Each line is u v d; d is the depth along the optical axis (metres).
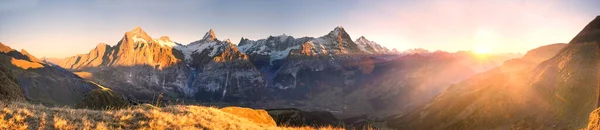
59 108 16.89
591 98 71.12
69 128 13.98
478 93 122.62
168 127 17.09
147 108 20.22
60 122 14.13
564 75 89.75
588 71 81.81
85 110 17.28
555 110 80.19
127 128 15.80
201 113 21.86
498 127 93.88
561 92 83.19
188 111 21.38
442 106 137.00
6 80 32.91
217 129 19.25
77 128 14.19
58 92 122.88
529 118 85.50
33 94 101.75
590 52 91.12
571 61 93.38
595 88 73.06
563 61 98.62
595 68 82.00
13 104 15.39
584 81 78.75
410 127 139.50
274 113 106.38
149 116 17.73
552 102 84.38
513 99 100.12
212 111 23.97
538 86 95.88
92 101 35.31
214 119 21.42
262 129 23.88
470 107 114.81
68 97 122.62
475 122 105.56
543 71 103.56
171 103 24.25
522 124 85.19
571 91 79.38
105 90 38.38
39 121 13.95
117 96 39.25
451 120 118.94
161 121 17.31
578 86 78.75
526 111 90.44
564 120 73.62
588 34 101.19
